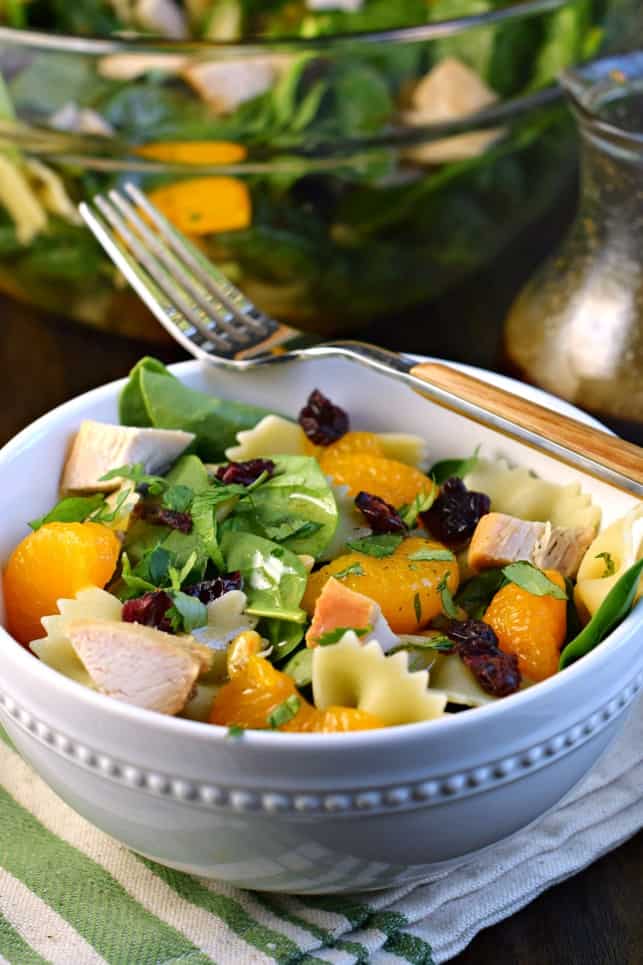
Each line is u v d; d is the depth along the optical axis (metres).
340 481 0.57
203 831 0.49
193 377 0.61
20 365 0.73
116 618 0.53
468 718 0.48
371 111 0.66
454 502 0.57
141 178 0.67
